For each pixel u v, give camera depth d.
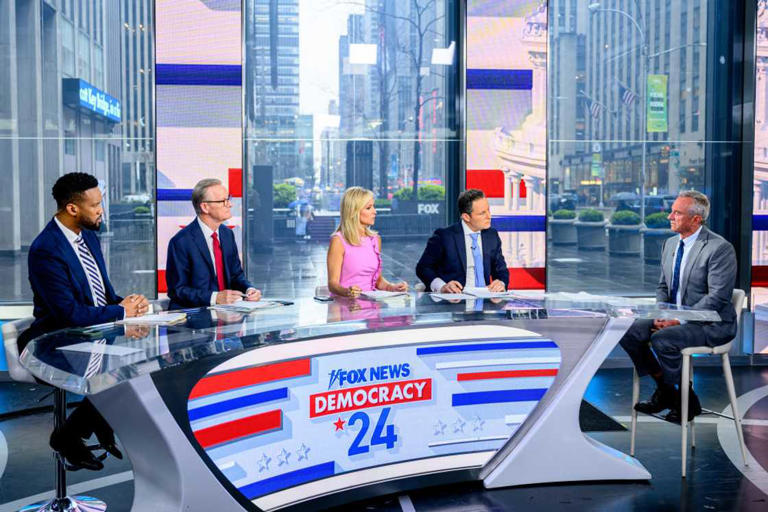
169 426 2.37
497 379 3.18
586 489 3.17
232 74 5.35
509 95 5.61
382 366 2.97
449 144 5.77
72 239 3.06
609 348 3.21
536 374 3.22
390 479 3.01
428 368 3.07
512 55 5.59
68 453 2.78
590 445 3.25
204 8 5.30
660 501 3.02
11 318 5.41
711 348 3.45
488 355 3.16
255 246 5.67
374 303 3.16
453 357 3.11
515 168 5.66
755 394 4.86
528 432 3.24
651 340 3.51
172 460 2.40
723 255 3.60
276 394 2.70
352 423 2.92
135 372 2.04
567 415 3.23
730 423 4.18
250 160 5.61
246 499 2.61
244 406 2.60
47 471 3.45
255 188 5.63
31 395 4.96
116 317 2.93
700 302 3.57
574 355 3.26
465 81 5.57
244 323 2.62
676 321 3.60
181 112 5.34
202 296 3.36
